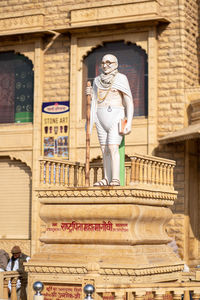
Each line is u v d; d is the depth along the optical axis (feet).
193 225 79.41
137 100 80.74
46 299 46.52
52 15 86.02
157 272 45.98
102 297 38.70
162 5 80.28
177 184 77.97
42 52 86.22
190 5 81.92
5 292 49.42
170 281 48.16
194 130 72.90
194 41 82.89
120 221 45.37
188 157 78.33
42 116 85.20
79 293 45.39
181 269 49.57
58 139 83.76
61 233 47.29
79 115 83.56
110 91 47.52
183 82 78.84
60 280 46.11
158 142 78.69
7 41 87.71
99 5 81.51
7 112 88.02
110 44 82.79
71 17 83.20
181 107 78.38
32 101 86.69
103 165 47.78
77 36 83.66
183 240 76.64
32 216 83.10
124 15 80.23
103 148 47.50
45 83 86.02
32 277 47.19
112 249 45.27
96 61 83.51
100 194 45.65
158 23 79.56
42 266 46.62
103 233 45.75
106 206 45.57
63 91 84.74
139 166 45.96
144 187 45.68
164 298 44.96
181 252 76.48
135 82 81.00
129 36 80.89
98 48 83.46
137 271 43.83
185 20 79.97
